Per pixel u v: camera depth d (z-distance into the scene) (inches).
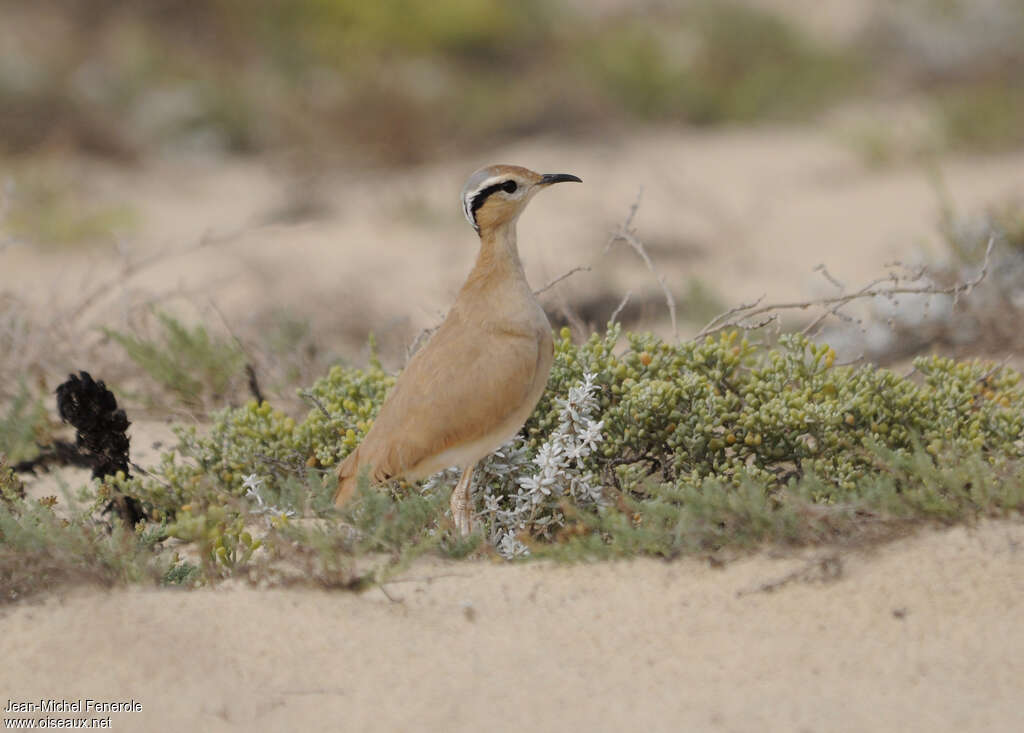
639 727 315.3
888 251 998.4
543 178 431.5
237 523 412.5
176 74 1588.3
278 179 1381.6
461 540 410.3
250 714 327.6
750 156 1389.0
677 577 382.0
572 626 362.9
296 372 614.5
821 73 1642.5
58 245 1111.0
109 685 341.7
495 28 1729.8
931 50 1595.7
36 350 637.3
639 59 1611.7
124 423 474.9
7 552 394.0
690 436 440.5
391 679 340.8
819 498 410.9
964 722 309.0
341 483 431.2
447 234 1158.3
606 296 909.8
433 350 422.9
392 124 1427.2
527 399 421.1
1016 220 694.5
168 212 1257.4
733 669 337.4
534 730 316.5
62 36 1647.4
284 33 1689.2
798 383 470.0
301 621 370.3
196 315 838.5
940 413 446.3
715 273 990.4
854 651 341.1
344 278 968.3
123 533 413.7
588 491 432.8
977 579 364.8
